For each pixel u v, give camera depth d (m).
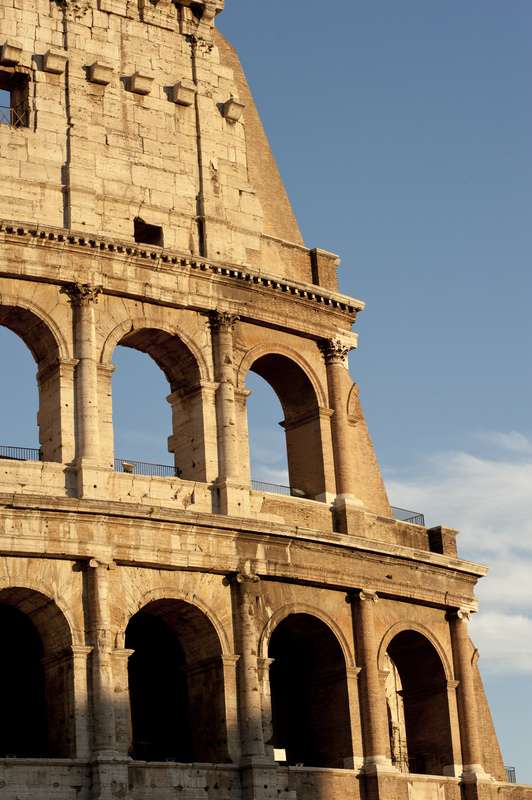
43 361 75.06
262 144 87.25
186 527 73.38
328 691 79.00
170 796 69.88
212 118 83.56
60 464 72.31
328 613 78.56
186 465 77.75
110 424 74.44
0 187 75.50
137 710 77.81
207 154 82.50
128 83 81.00
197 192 81.56
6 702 74.12
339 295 84.12
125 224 78.31
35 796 66.69
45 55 78.44
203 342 78.81
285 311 82.12
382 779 76.75
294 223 86.56
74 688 69.00
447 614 84.56
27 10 79.38
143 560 71.88
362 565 79.88
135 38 82.25
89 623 70.00
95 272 75.81
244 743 72.88
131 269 77.06
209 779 71.31
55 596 69.75
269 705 74.19
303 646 80.44
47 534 69.75
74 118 78.44
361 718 78.19
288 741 80.19
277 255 84.00
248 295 80.69
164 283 77.81
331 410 82.81
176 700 77.44
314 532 77.19
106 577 70.62
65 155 77.81
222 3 85.81
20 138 76.88
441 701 83.25
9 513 69.25
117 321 76.31
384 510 84.88
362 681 78.69
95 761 67.88
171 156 81.25
